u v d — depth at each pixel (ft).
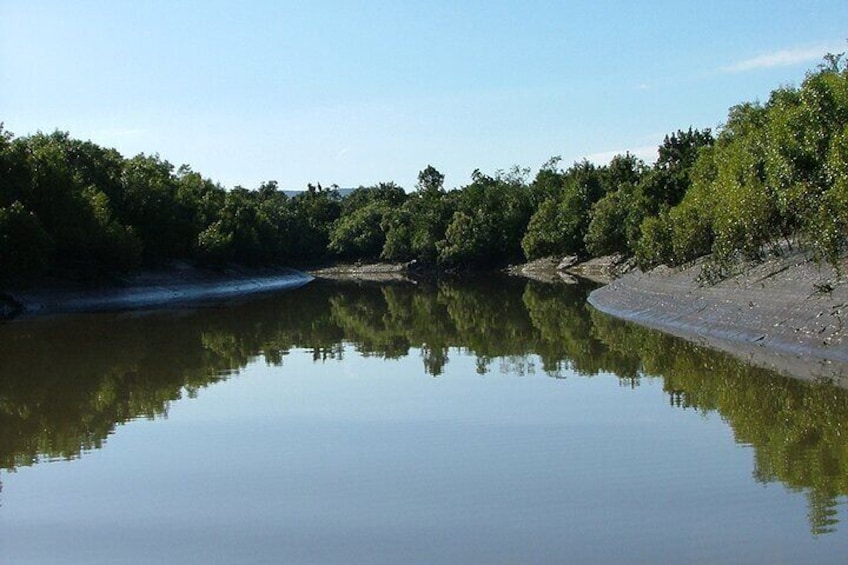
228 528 43.19
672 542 38.70
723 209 146.00
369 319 168.35
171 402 79.20
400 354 110.11
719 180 171.73
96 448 61.72
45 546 41.47
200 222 326.24
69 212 222.89
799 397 70.95
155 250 287.48
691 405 69.92
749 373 83.61
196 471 54.54
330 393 81.41
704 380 81.10
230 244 324.19
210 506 47.01
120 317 179.52
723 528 40.27
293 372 96.17
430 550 38.93
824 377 79.41
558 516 42.86
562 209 372.58
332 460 55.88
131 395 83.30
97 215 236.02
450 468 52.80
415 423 66.39
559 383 82.74
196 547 40.68
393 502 46.26
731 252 142.41
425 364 99.50
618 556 37.35
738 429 60.75
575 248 367.45
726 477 48.67
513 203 441.68
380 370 95.76
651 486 47.39
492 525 41.93
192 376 94.94
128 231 242.99
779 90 204.23
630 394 75.72
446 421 66.74
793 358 91.61
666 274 173.78
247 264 357.00
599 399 73.77
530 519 42.57
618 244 314.96
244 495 48.80
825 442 55.98
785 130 130.93
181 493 49.73
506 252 433.89
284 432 64.95
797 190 116.37
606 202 321.73
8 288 200.34
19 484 52.60
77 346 125.29
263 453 58.59
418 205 485.15
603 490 46.98
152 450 60.59
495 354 106.32
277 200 567.18
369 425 66.33
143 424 69.72
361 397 78.69
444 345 119.14
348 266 481.87
